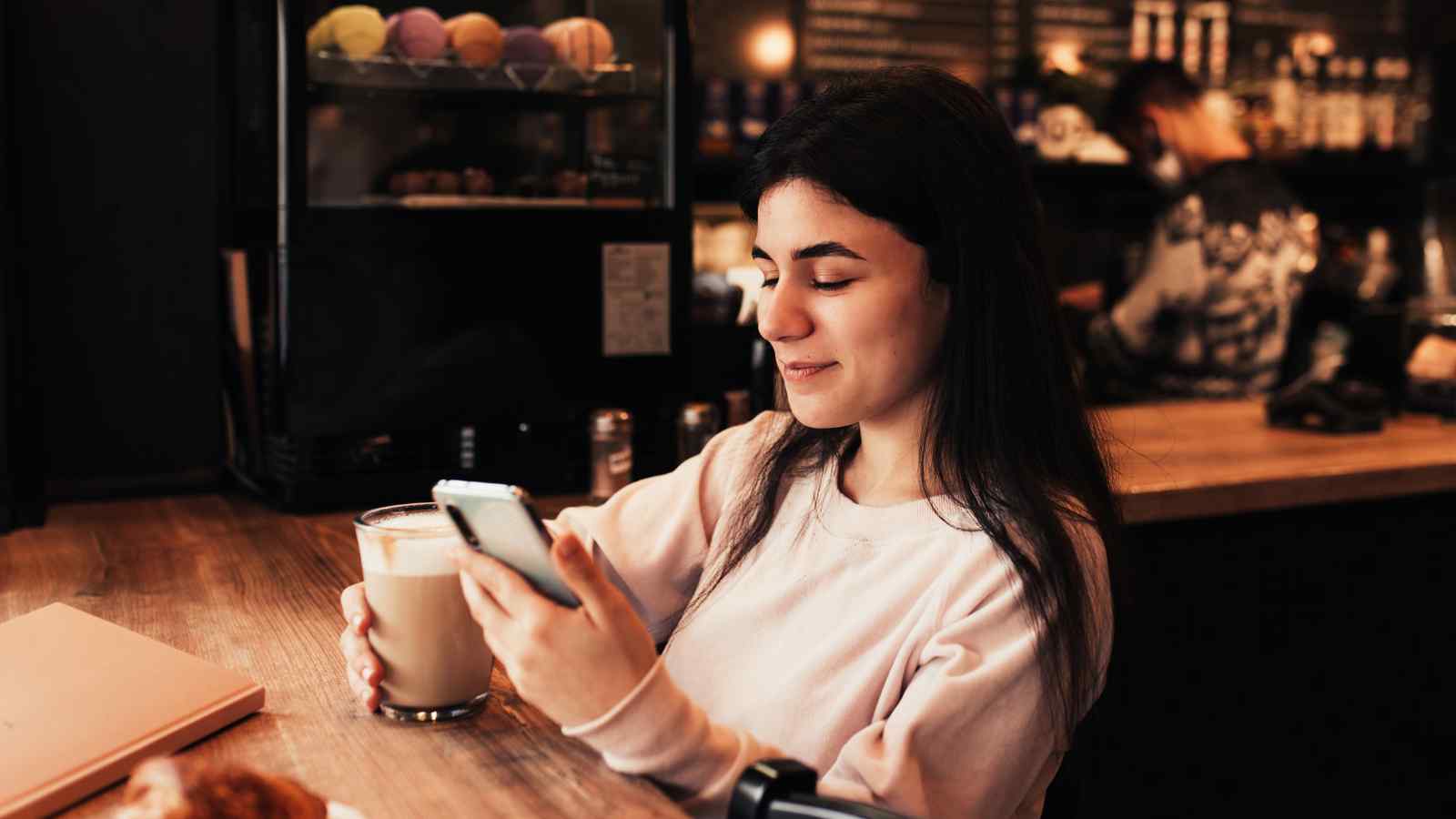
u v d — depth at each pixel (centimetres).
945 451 100
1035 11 409
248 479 180
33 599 123
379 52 168
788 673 99
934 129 97
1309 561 204
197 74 187
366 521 89
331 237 164
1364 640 211
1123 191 403
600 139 186
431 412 173
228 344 187
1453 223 421
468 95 176
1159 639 192
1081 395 106
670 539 116
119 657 89
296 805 65
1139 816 195
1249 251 295
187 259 189
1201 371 304
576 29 181
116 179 183
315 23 163
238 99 178
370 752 83
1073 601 92
